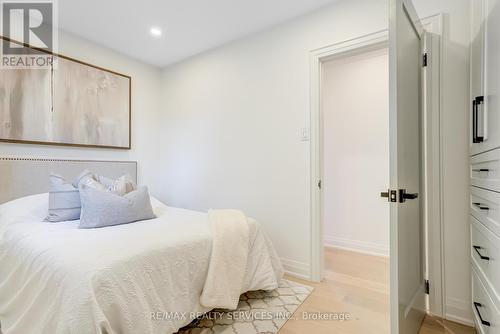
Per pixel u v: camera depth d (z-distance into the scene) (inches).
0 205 81.7
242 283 67.3
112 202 71.1
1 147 85.8
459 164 64.0
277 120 97.6
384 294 78.2
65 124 100.4
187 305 55.2
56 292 42.3
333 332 59.7
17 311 48.9
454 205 64.5
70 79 102.3
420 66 66.7
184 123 129.0
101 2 84.8
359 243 121.3
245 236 70.1
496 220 43.4
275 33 98.4
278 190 97.2
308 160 89.9
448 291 65.1
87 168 105.7
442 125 65.9
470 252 62.1
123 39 108.9
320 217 88.6
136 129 127.5
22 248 55.8
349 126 125.7
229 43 112.0
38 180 92.1
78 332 36.9
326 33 86.4
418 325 60.5
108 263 44.1
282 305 71.3
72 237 57.0
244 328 60.9
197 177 123.8
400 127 48.8
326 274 93.4
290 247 93.7
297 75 92.7
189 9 88.7
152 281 48.9
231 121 111.4
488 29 48.8
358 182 122.4
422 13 69.1
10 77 87.5
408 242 53.9
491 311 45.8
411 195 50.5
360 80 123.1
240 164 108.4
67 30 101.5
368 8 78.7
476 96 56.6
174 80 133.3
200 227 69.0
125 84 121.7
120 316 42.0
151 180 134.0
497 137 42.9
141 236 58.3
